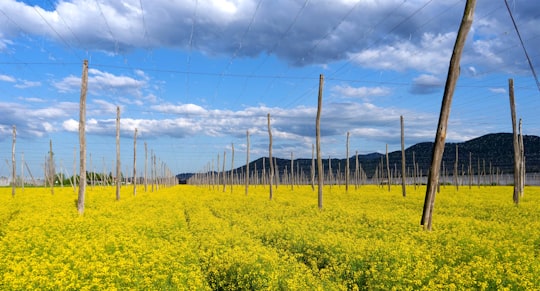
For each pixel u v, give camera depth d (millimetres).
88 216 24891
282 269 11680
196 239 17922
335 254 13727
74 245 13859
